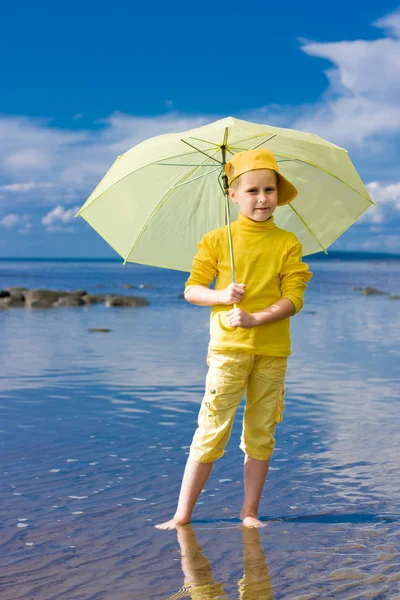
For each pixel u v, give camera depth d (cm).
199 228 371
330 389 674
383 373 768
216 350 334
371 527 319
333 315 1549
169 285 3266
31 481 384
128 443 467
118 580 261
